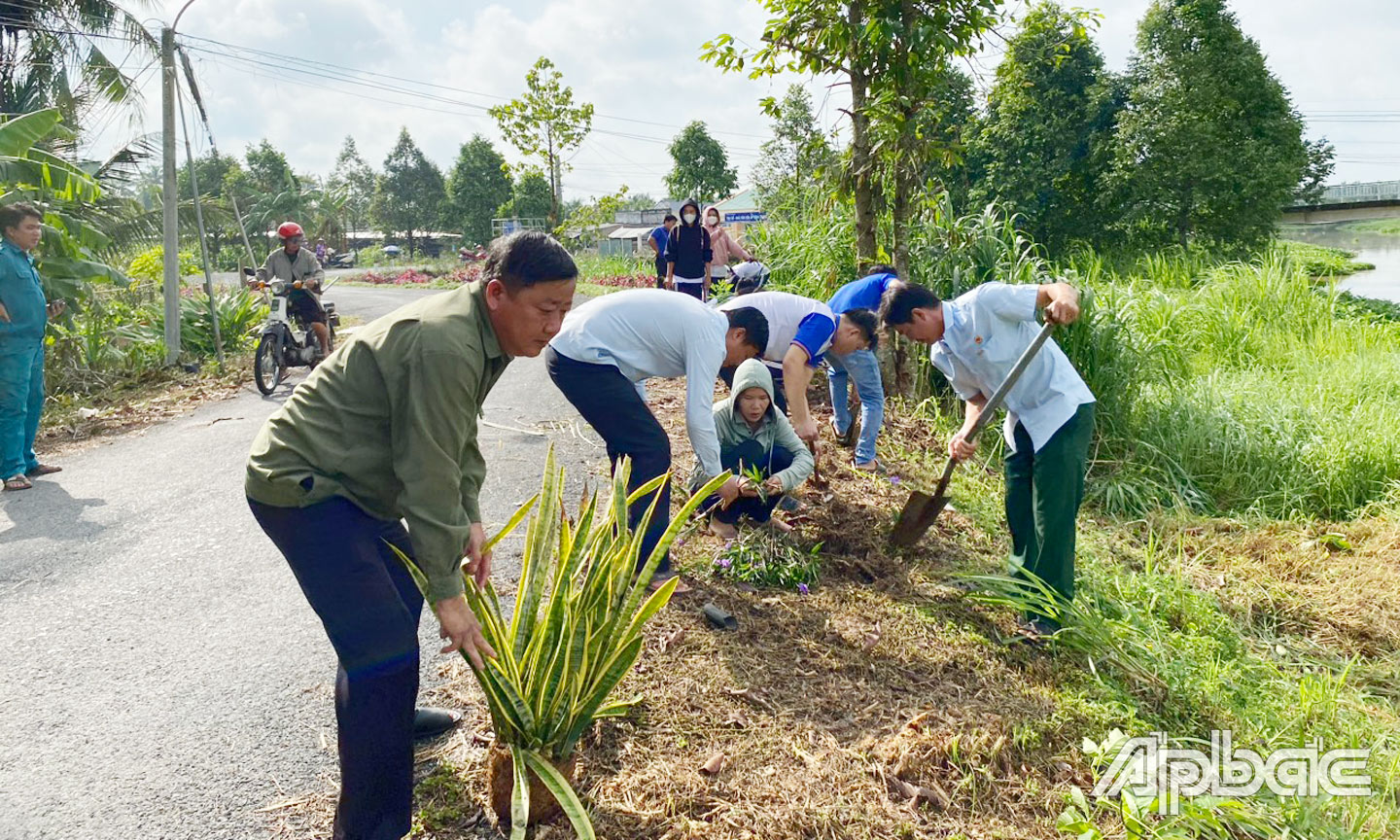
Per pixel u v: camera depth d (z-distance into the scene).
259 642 3.43
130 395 8.81
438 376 1.93
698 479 4.45
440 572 1.98
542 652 2.24
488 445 6.27
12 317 5.35
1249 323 9.66
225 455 6.19
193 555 4.30
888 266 5.83
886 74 6.61
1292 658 3.89
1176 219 27.73
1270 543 5.04
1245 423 6.38
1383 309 14.57
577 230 18.44
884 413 6.85
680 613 3.61
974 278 7.29
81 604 3.76
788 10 6.69
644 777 2.57
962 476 5.66
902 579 4.15
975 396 4.05
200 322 11.40
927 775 2.69
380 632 2.06
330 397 2.03
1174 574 4.52
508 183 61.22
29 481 5.60
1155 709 3.26
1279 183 27.06
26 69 13.31
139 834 2.36
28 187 8.89
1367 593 4.39
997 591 3.82
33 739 2.79
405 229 72.12
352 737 2.06
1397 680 3.71
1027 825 2.55
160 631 3.52
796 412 4.59
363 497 2.09
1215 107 27.31
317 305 9.40
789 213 11.43
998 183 30.39
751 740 2.81
